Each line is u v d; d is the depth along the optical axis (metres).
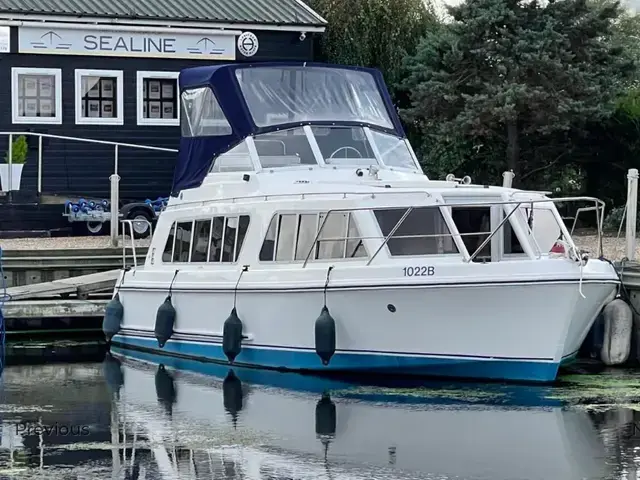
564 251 14.66
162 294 17.52
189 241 17.28
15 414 13.96
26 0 26.34
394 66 28.27
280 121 16.81
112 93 26.59
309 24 27.31
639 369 16.44
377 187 15.51
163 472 11.40
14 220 24.86
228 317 16.12
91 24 26.14
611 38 26.50
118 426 13.30
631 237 17.86
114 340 18.97
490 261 14.49
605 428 12.95
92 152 26.48
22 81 25.98
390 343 14.84
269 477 11.22
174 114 27.00
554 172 25.91
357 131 17.03
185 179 17.66
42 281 21.48
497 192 15.16
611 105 23.97
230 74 16.97
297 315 15.36
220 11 27.31
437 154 25.86
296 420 13.44
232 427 13.20
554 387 14.85
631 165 25.03
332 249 15.21
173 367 17.09
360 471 11.42
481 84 24.00
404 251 14.79
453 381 15.02
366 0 28.48
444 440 12.50
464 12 24.02
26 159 26.03
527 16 23.97
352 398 14.49
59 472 11.41
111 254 22.00
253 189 16.23
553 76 23.44
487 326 14.43
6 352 18.67
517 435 12.69
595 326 16.67
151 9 26.81
